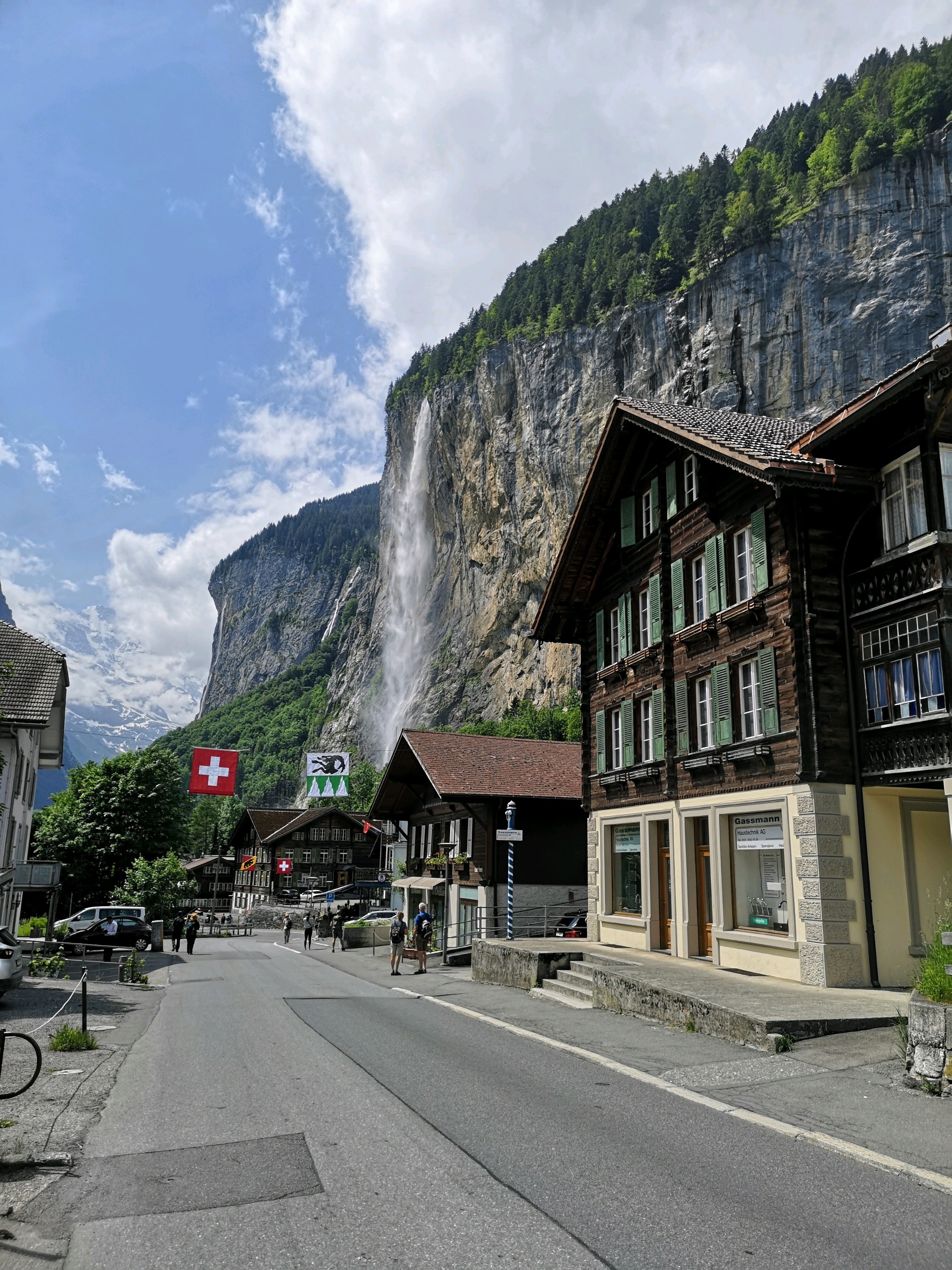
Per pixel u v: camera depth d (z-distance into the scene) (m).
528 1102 8.86
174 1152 7.39
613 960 18.98
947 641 14.40
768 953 17.00
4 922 32.16
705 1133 7.79
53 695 33.12
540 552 150.25
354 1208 6.02
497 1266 5.11
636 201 170.38
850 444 16.22
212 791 38.03
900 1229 5.68
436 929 38.69
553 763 37.41
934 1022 9.17
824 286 114.38
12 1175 6.88
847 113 126.75
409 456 199.00
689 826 20.75
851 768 16.33
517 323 169.62
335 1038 13.12
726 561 19.52
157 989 21.78
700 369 125.75
